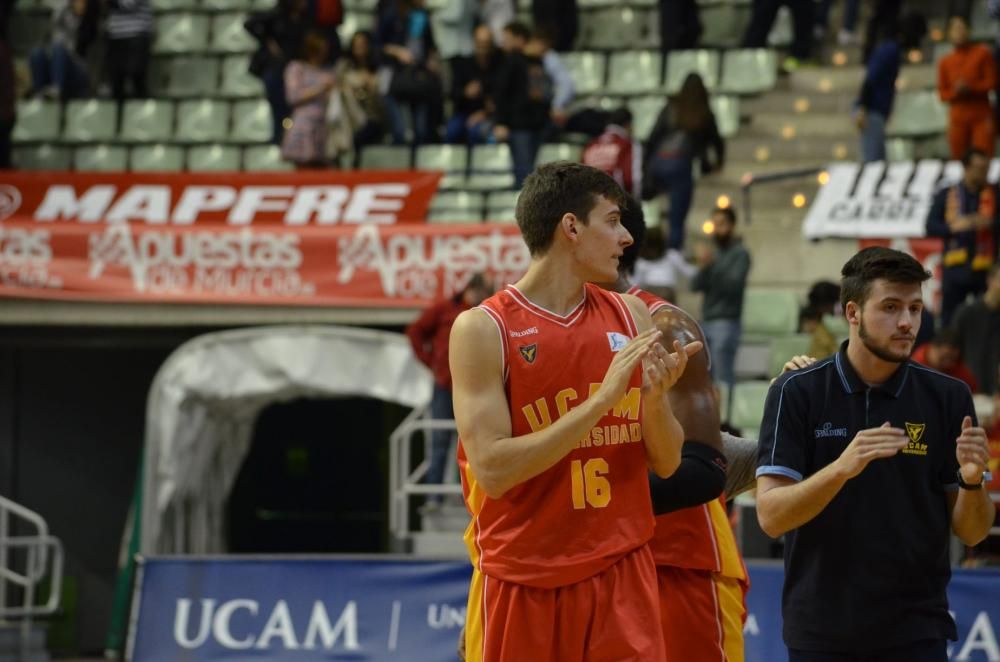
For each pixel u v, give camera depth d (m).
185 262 19.83
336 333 17.67
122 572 18.67
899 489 6.61
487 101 22.47
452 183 22.58
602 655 6.02
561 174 6.13
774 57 24.23
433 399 17.11
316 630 13.20
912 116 23.12
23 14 27.56
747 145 23.28
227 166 24.30
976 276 17.42
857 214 18.66
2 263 20.00
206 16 26.34
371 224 19.86
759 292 20.30
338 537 23.67
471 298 16.62
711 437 6.61
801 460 6.71
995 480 13.16
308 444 23.84
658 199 22.47
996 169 18.42
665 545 6.89
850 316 6.68
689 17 24.67
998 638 12.09
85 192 21.02
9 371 22.59
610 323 6.23
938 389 6.70
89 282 19.89
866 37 22.78
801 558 6.76
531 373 6.04
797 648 6.76
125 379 22.83
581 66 24.92
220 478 18.91
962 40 20.61
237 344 17.69
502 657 6.07
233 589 13.34
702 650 6.95
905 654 6.64
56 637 22.20
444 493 17.06
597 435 6.06
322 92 21.94
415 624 13.15
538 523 6.04
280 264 19.70
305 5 23.12
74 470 22.64
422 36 24.08
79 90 25.55
